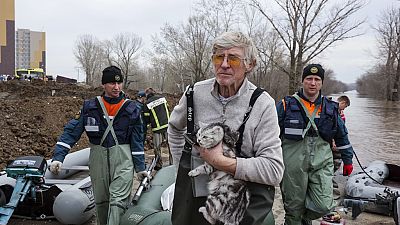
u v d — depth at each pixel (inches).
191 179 78.8
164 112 310.8
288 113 149.5
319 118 148.7
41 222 206.1
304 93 151.1
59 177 246.8
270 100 79.2
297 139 148.0
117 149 157.9
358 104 2230.6
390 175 293.1
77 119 163.6
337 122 152.0
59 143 161.0
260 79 895.7
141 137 165.0
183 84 1421.0
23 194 184.2
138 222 147.5
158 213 148.9
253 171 74.5
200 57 1256.8
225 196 76.1
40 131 445.4
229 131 76.8
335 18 972.6
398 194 220.7
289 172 148.2
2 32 2962.6
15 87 986.1
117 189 155.8
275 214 219.3
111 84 157.2
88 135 159.5
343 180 295.1
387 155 505.7
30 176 187.8
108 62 2332.7
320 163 147.5
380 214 226.2
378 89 3053.6
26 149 370.0
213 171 77.2
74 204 192.7
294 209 150.2
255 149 78.1
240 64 77.2
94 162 159.3
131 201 165.3
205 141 75.0
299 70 662.5
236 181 75.9
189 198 79.0
